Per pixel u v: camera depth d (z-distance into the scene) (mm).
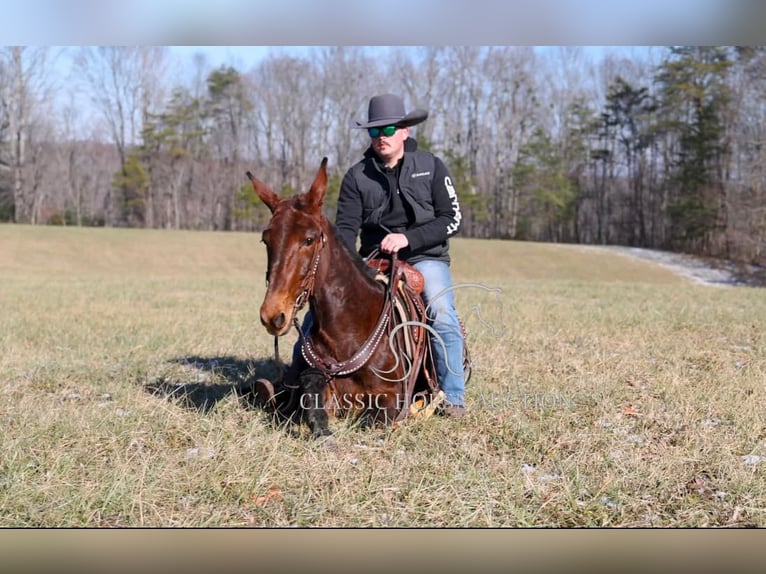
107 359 8555
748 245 56219
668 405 6227
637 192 70375
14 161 68500
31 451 4738
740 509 4195
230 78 69938
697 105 63344
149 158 71812
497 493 4328
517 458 4949
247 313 13953
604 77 71750
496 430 5477
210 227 72750
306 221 4512
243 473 4457
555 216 72562
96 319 12445
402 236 5426
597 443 5203
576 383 6961
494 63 72062
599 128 72000
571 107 72875
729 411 6020
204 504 4203
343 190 5762
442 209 5668
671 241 63656
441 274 5730
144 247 48188
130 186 70938
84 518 4039
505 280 34250
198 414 5652
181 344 9602
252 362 8250
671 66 65188
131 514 4066
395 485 4391
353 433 5156
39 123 69500
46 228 52188
